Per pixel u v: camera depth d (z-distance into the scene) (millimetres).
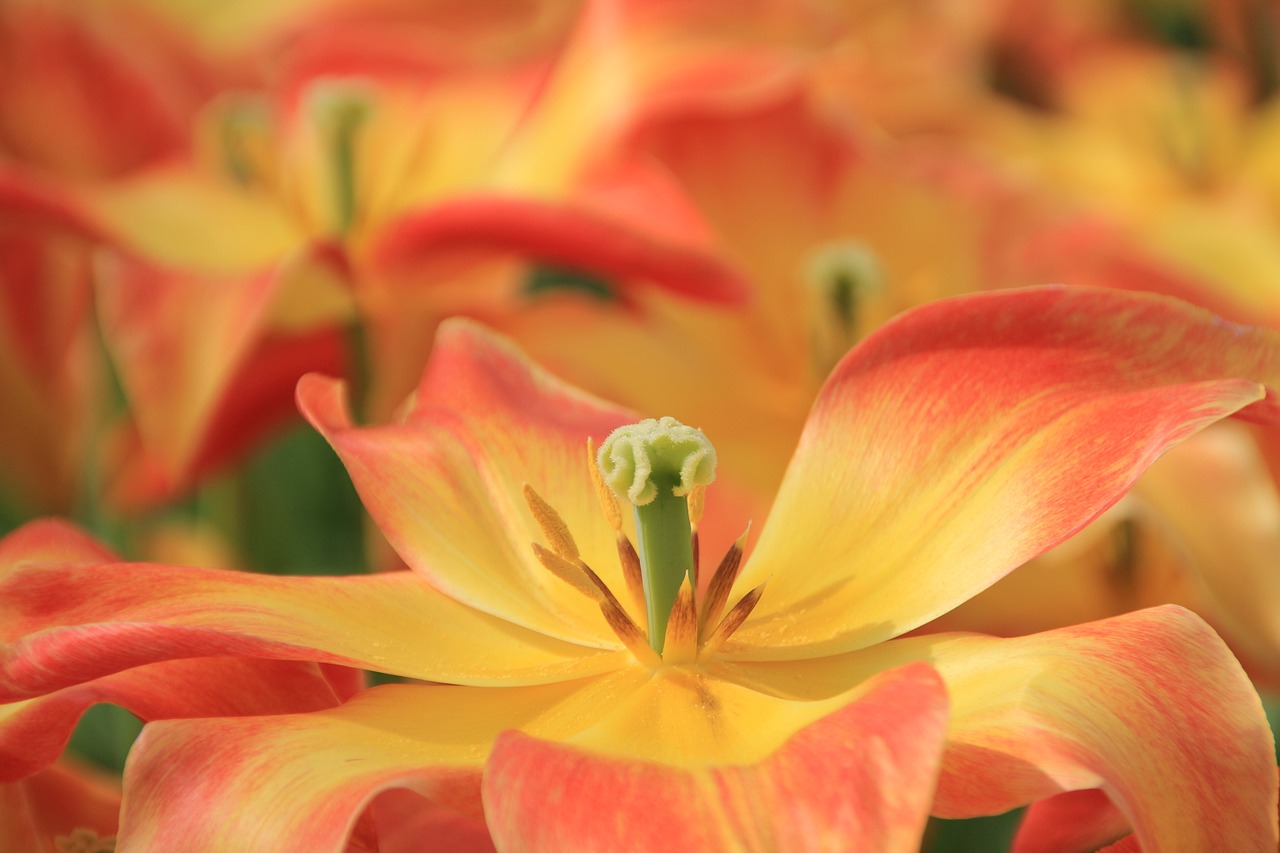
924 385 387
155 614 368
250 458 526
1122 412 372
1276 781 354
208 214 552
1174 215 663
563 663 381
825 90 621
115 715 489
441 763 358
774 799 337
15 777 371
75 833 395
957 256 559
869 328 536
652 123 559
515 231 499
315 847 341
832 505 388
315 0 787
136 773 355
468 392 411
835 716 346
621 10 574
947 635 374
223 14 787
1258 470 491
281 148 603
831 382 391
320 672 380
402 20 784
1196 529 479
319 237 540
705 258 494
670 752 359
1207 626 364
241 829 347
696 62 561
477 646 382
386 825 379
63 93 629
